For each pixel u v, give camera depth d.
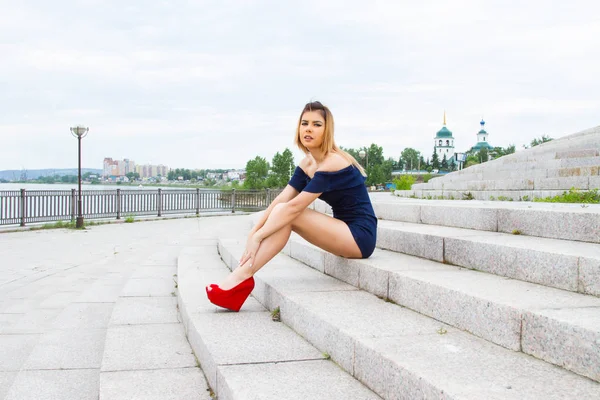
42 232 13.83
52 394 3.04
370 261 3.71
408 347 2.29
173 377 2.96
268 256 3.66
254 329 3.24
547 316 2.10
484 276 3.11
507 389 1.79
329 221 3.67
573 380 1.89
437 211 5.04
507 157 14.09
